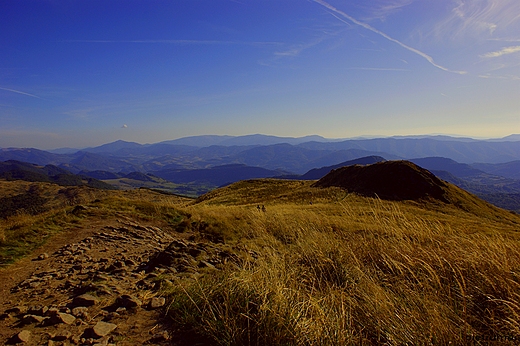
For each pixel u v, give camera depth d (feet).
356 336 10.44
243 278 13.26
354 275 16.22
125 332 10.73
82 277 17.48
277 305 11.22
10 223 30.66
